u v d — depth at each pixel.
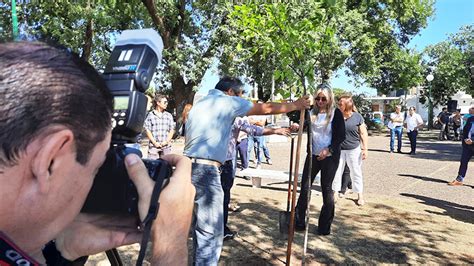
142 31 0.97
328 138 4.43
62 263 0.82
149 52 0.93
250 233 4.68
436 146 16.50
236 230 4.79
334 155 4.44
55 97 0.55
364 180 8.45
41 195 0.57
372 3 21.84
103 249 0.81
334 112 4.41
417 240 4.55
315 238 4.54
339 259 3.94
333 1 3.25
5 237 0.58
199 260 3.18
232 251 4.10
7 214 0.56
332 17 3.49
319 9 3.23
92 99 0.60
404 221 5.30
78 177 0.61
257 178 7.50
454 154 13.33
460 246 4.39
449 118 20.36
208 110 3.31
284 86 3.93
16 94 0.53
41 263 0.64
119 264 1.14
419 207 6.07
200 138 3.25
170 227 0.74
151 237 0.74
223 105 3.29
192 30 16.70
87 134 0.59
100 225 0.81
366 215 5.57
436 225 5.15
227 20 14.72
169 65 15.64
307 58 3.46
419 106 39.34
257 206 5.99
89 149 0.60
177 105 17.50
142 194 0.75
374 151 14.38
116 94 0.85
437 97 32.56
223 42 15.58
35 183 0.56
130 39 0.95
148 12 15.37
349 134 5.97
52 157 0.56
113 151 0.78
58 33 11.73
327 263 3.83
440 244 4.44
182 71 15.65
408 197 6.78
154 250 0.73
